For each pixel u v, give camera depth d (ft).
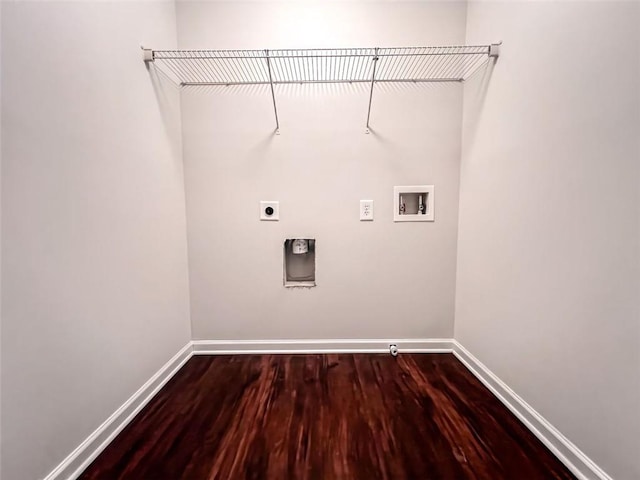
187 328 5.73
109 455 3.41
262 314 5.89
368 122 5.53
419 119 5.51
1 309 2.41
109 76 3.63
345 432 3.73
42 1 2.73
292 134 5.57
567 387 3.19
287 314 5.90
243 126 5.54
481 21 4.79
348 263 5.81
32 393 2.68
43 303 2.77
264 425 3.87
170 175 5.13
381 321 5.89
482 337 4.89
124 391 3.91
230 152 5.59
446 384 4.81
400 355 5.82
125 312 3.94
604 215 2.73
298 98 5.50
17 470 2.55
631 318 2.51
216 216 5.70
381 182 5.63
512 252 4.09
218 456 3.38
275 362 5.58
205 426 3.87
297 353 5.90
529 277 3.75
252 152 5.59
